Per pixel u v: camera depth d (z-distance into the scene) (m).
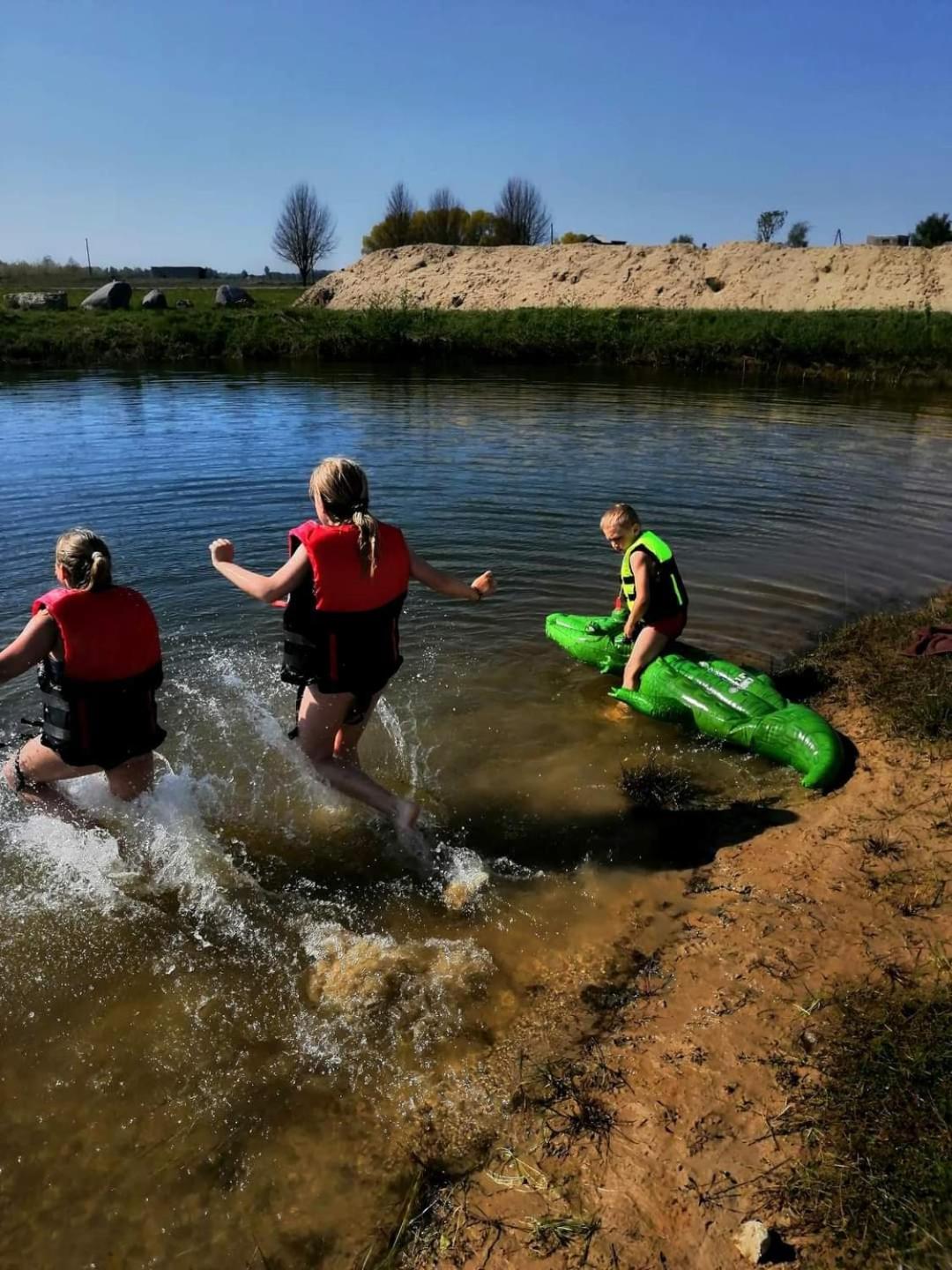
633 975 3.53
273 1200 2.73
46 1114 3.03
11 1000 3.49
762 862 4.16
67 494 10.41
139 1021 3.40
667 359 25.88
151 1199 2.75
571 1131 2.87
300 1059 3.22
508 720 5.65
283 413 16.70
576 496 10.64
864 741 5.09
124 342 27.48
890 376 22.75
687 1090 2.96
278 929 3.89
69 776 4.28
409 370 25.05
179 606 7.19
